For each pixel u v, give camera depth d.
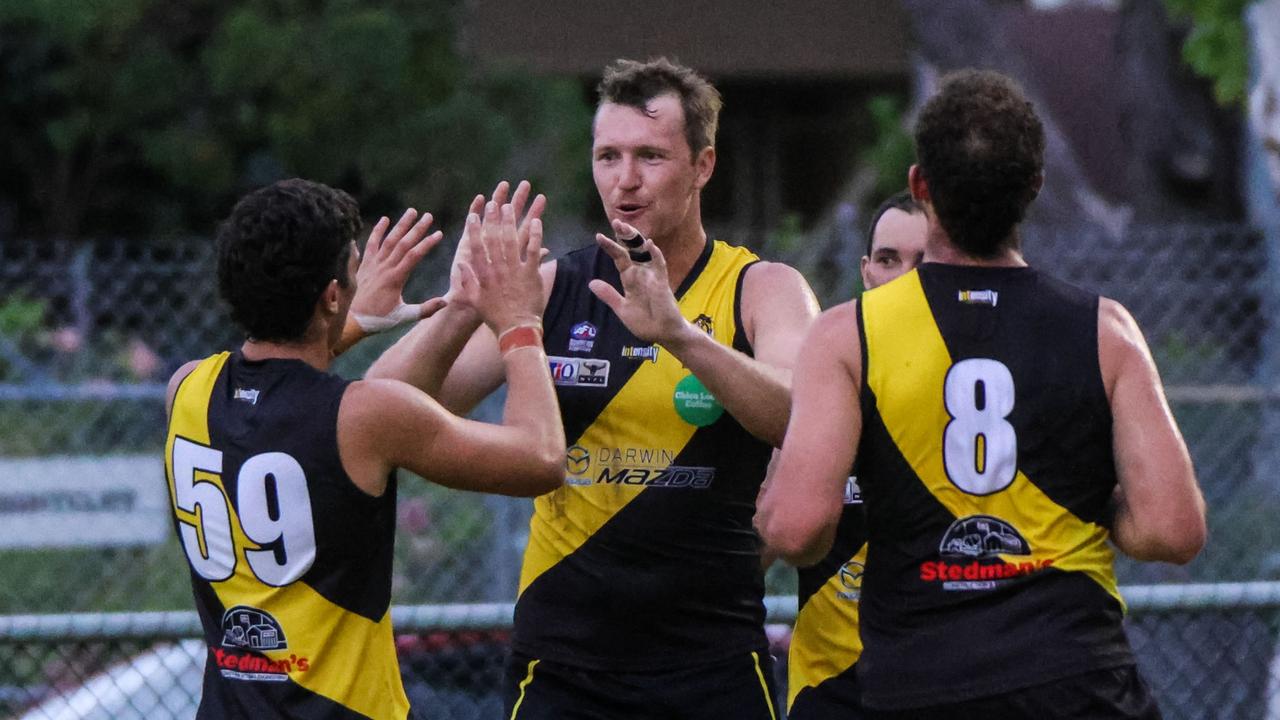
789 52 83.19
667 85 13.84
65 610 25.27
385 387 11.59
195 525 11.86
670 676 13.84
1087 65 83.62
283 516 11.50
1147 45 65.25
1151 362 11.63
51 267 30.00
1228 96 32.91
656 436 13.72
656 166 13.69
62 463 23.56
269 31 62.19
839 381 11.70
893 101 75.56
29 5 66.00
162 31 68.94
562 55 81.19
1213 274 29.31
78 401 27.77
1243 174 62.94
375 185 61.59
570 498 13.92
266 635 11.60
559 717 13.88
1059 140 59.25
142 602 25.55
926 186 11.91
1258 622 19.94
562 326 13.95
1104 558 11.67
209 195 70.31
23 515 23.47
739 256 14.17
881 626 11.77
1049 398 11.48
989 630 11.35
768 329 13.64
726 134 87.75
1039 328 11.61
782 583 24.19
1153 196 65.06
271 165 67.69
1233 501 26.03
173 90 66.94
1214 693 19.95
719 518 13.88
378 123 62.44
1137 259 26.94
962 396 11.51
